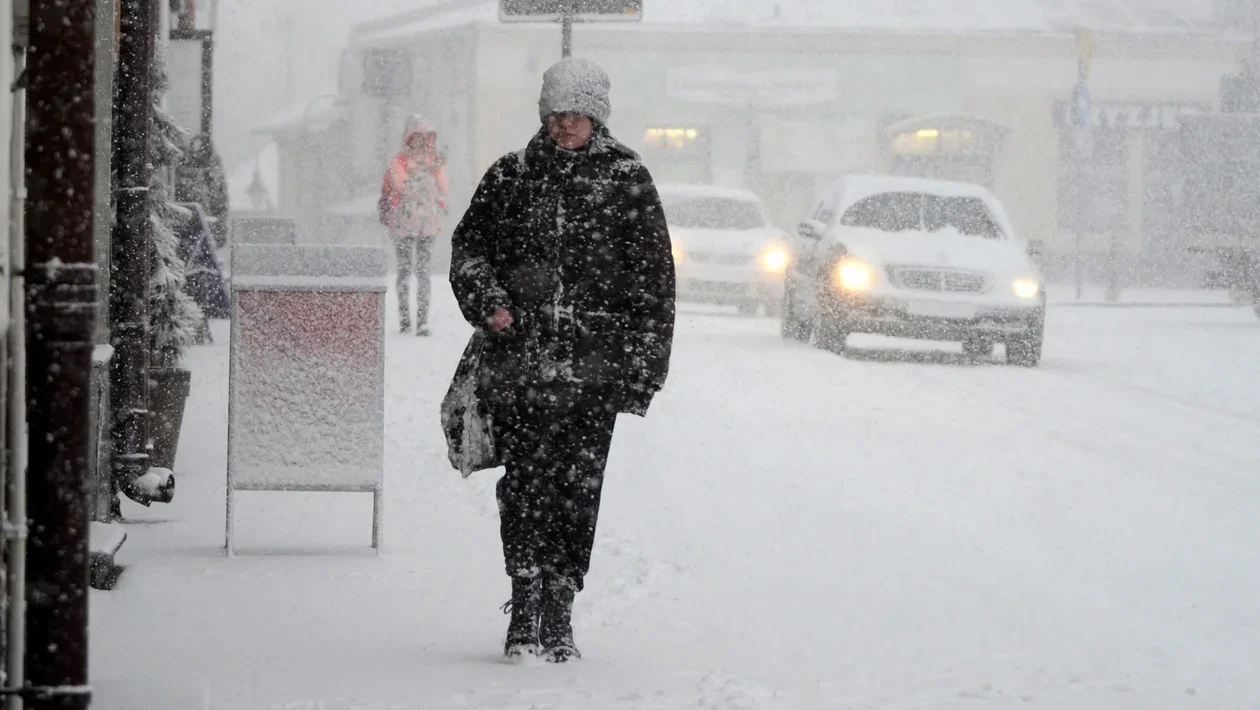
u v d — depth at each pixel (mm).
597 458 9555
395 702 8289
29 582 6109
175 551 12484
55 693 6117
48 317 6035
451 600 11102
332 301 12328
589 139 9469
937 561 13000
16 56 6762
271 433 12328
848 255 31156
